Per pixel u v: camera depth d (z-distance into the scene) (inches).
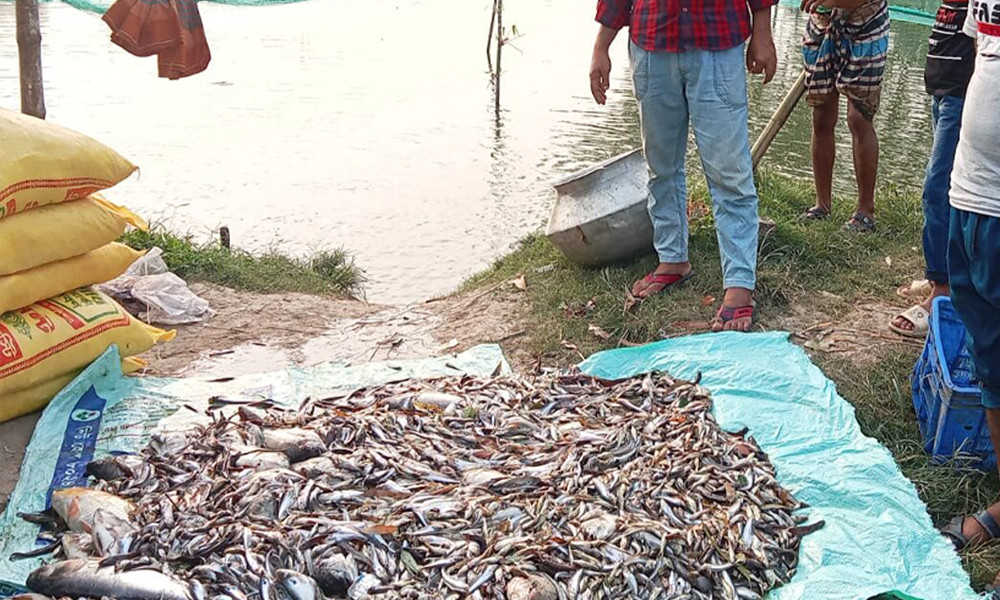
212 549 135.5
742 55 203.0
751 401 179.9
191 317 248.4
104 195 464.8
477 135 588.4
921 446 170.6
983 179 137.4
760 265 229.9
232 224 429.4
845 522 146.6
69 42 864.3
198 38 260.4
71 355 190.4
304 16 1118.4
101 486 158.1
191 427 180.4
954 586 132.7
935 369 166.7
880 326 208.2
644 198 230.5
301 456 162.6
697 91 201.5
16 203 179.0
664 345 201.2
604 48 217.0
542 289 241.3
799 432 169.9
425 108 658.2
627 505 146.5
